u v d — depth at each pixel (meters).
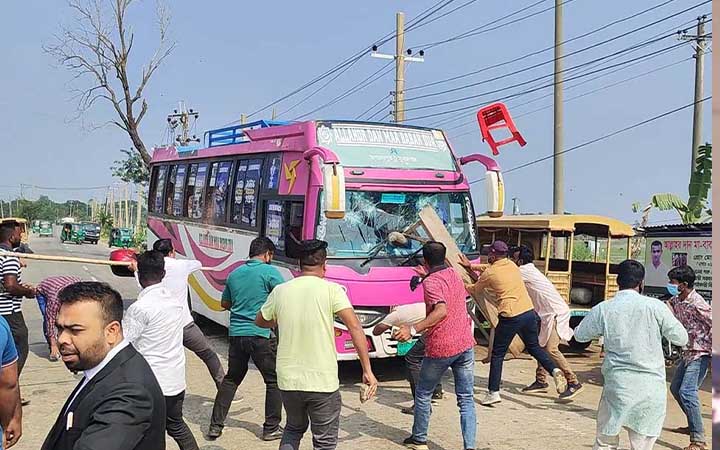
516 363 10.38
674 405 8.07
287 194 9.16
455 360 6.00
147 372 2.87
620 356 5.04
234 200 11.01
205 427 6.93
